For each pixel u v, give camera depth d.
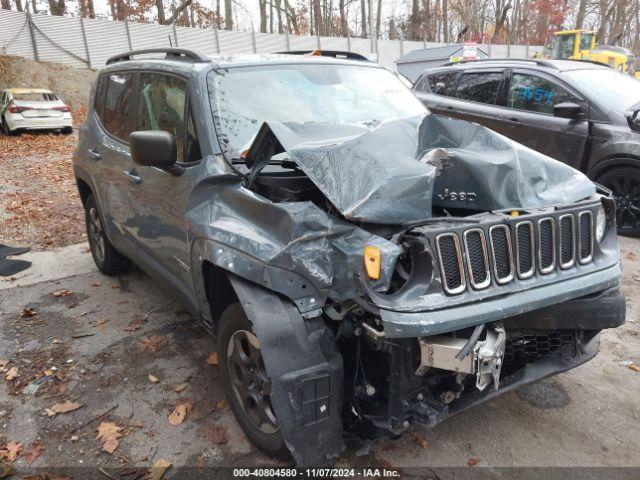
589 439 2.86
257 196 2.63
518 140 6.80
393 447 2.82
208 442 2.94
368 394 2.41
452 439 2.87
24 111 16.16
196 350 3.89
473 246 2.29
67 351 3.93
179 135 3.39
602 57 16.59
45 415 3.21
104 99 4.75
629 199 6.00
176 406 3.25
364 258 2.15
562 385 3.34
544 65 6.84
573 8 41.44
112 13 35.19
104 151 4.48
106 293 4.95
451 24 42.81
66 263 5.81
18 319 4.47
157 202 3.53
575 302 2.54
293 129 2.79
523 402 3.18
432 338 2.18
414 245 2.21
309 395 2.27
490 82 7.30
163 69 3.75
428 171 2.52
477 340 2.18
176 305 4.65
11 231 7.06
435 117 3.20
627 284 4.82
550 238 2.50
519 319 2.44
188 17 39.34
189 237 2.97
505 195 2.59
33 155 13.22
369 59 4.43
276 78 3.55
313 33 42.50
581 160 6.23
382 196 2.39
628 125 5.88
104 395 3.39
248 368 2.73
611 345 3.81
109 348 3.95
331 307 2.35
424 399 2.35
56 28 24.64
